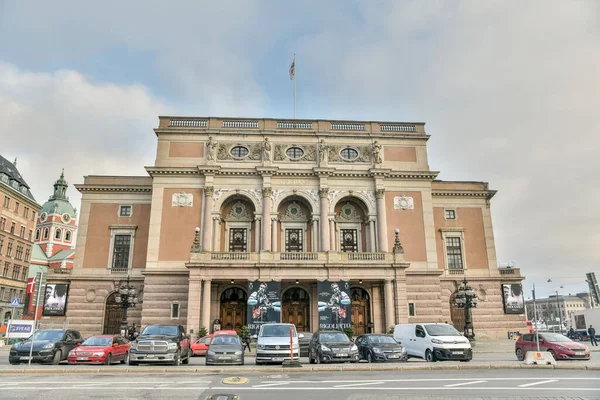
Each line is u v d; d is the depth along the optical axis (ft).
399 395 45.88
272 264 140.77
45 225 462.60
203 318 136.67
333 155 167.22
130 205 172.65
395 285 144.05
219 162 163.32
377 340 89.92
